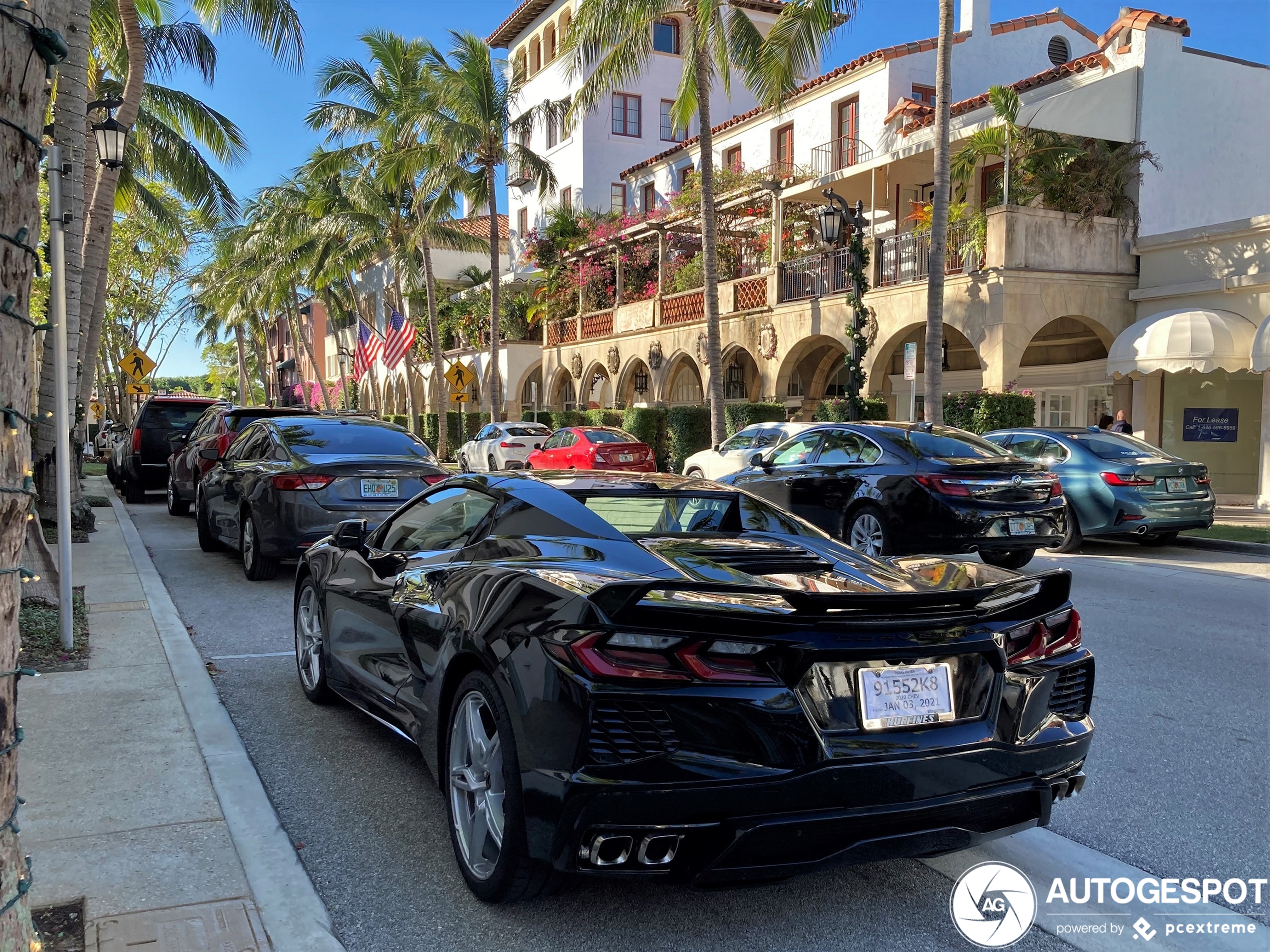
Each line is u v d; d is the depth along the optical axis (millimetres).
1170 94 19156
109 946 2902
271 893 3275
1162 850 3822
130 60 15172
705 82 20281
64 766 4379
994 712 3117
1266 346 15414
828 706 2881
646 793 2693
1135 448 12828
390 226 37781
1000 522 9758
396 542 4832
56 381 6402
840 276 21734
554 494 4082
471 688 3316
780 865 2773
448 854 3715
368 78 34781
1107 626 8031
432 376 48031
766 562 3529
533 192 42250
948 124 16031
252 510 9352
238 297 54625
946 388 23625
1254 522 14945
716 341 20844
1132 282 18719
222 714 5172
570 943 3076
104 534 12078
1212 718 5527
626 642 2787
